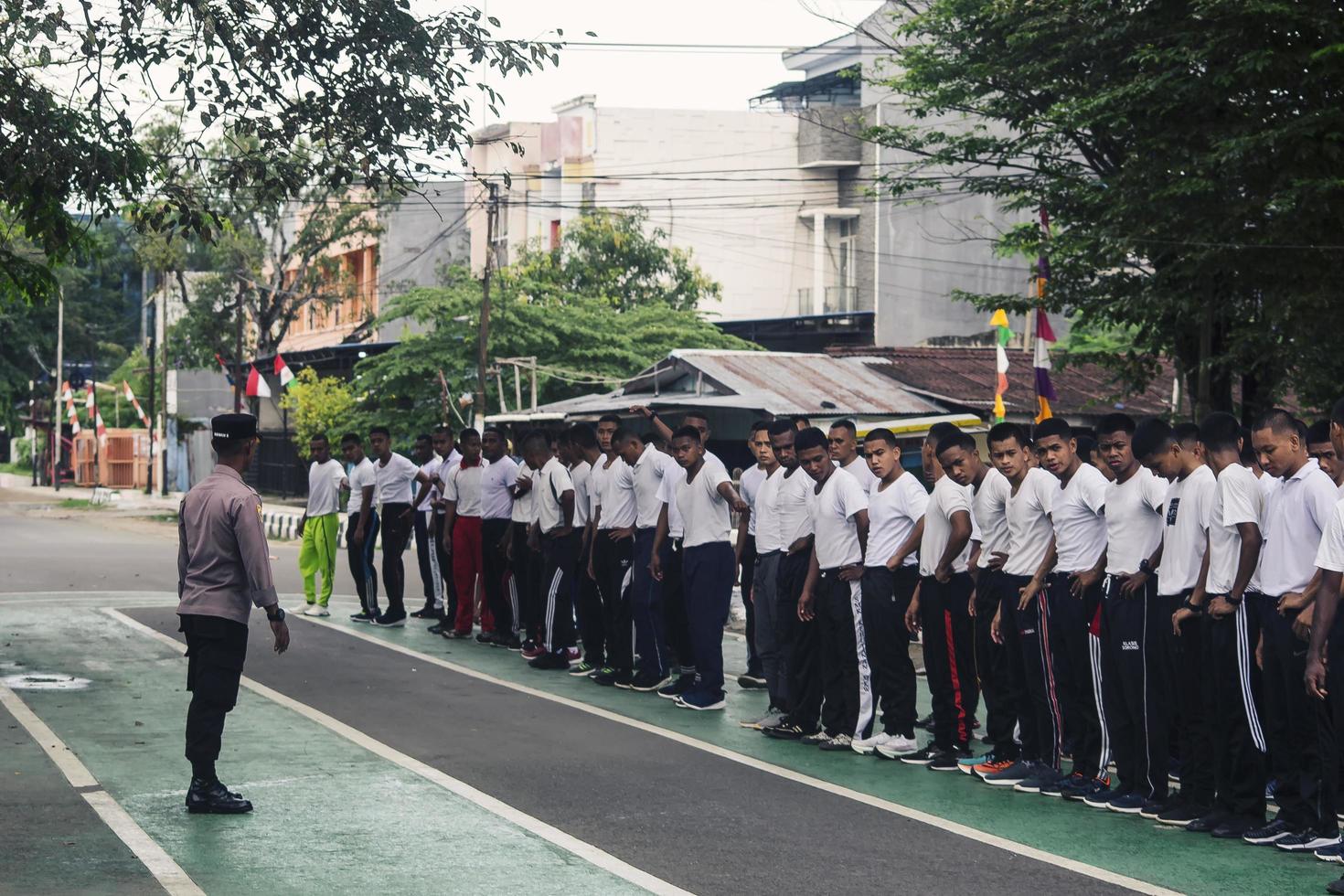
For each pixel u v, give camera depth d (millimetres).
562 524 12336
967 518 8445
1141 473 7758
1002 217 38031
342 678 11625
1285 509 6980
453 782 7949
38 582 19547
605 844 6703
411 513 15273
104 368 77562
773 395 21391
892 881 6172
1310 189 14047
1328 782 6688
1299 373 15734
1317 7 14008
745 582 11906
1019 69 17266
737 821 7207
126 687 11023
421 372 33906
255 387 40188
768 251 48000
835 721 9266
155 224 11492
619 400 22656
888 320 40875
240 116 11305
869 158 46750
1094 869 6430
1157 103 15133
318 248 48719
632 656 11680
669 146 47656
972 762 8617
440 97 11422
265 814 7156
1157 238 15266
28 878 5930
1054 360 25922
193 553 7250
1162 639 7570
